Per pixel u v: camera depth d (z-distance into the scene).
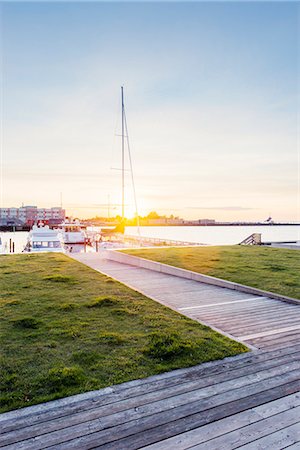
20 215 124.12
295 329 6.39
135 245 29.44
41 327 6.14
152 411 3.62
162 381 4.26
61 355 4.97
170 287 10.34
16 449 3.03
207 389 4.08
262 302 8.47
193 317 7.09
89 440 3.16
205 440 3.19
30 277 10.86
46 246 25.97
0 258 15.78
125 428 3.34
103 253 19.28
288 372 4.55
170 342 5.41
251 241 25.88
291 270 12.41
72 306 7.45
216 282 10.64
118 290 9.18
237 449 3.07
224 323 6.79
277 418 3.53
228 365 4.75
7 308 7.30
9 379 4.23
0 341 5.50
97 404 3.73
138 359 4.85
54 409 3.63
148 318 6.75
